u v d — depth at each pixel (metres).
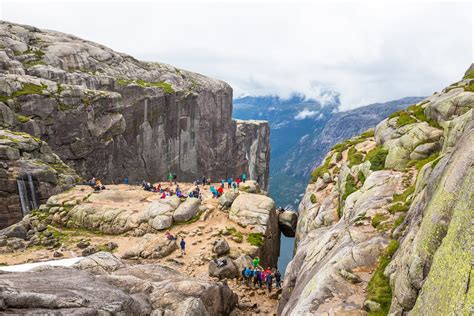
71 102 83.69
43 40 112.62
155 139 116.94
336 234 25.77
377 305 16.20
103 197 56.09
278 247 53.91
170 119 123.50
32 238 45.16
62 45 111.44
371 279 18.50
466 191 11.77
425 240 13.85
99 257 27.47
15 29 106.69
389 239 21.12
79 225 49.53
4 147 56.69
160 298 21.22
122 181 102.62
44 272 21.12
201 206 50.69
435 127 34.16
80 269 25.03
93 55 118.62
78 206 51.66
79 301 15.38
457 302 9.47
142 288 21.80
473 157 13.74
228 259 37.28
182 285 23.36
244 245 43.06
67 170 68.31
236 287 34.31
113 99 94.94
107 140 92.75
